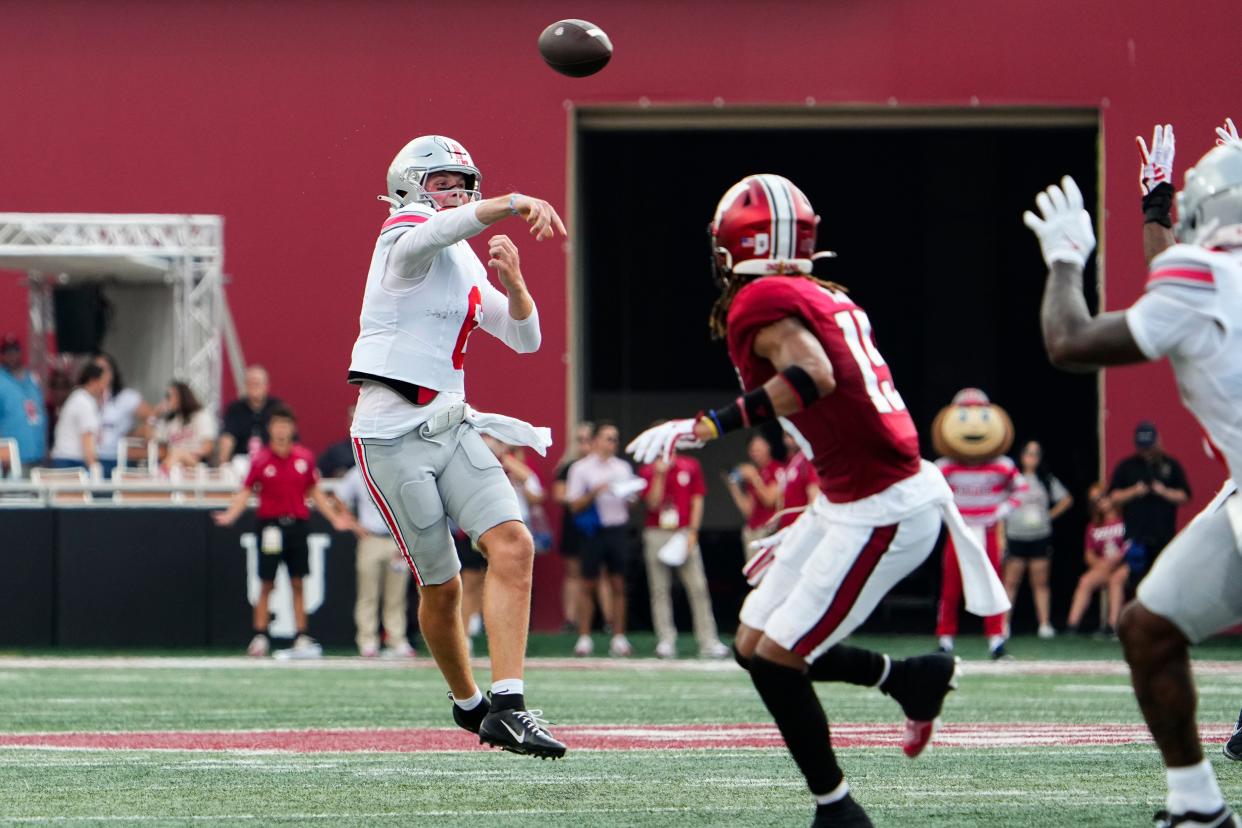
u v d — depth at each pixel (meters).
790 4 62.88
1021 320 86.25
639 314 89.50
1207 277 12.93
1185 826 13.68
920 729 16.66
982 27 62.59
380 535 49.12
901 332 87.25
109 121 63.75
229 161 63.34
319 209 63.12
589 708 32.12
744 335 15.23
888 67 62.72
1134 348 13.04
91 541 51.25
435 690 36.47
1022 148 85.62
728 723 28.77
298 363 62.94
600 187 89.06
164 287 64.19
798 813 17.50
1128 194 62.12
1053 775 20.58
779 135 86.25
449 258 19.41
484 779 20.50
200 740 25.83
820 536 15.44
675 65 62.81
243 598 51.25
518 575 18.94
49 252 58.00
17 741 25.75
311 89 63.16
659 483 51.12
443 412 19.17
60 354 64.19
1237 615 13.58
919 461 15.44
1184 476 55.28
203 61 63.53
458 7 62.53
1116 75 62.22
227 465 54.28
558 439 61.94
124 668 43.78
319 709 31.78
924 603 68.50
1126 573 57.44
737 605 76.44
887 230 87.38
